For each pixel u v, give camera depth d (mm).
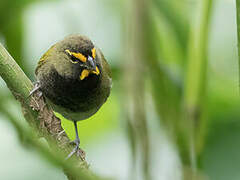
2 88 9188
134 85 9617
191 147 8766
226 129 11016
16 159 10383
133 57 9938
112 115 13164
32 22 12695
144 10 10156
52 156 5117
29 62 12453
